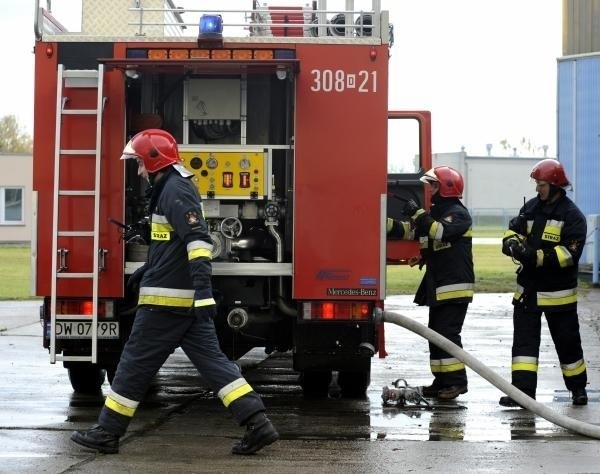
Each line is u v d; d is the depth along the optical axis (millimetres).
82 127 9555
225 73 10062
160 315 7750
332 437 8531
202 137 10531
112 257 9562
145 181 10141
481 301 23641
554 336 10516
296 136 9641
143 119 10023
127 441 8273
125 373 7785
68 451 7809
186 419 9430
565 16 31391
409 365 13648
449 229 10453
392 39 10289
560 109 29547
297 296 9664
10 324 18016
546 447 8156
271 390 11469
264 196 9875
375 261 9664
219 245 9883
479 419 9484
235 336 10398
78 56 9641
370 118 9641
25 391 11031
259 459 7605
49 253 9617
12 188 54219
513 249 10164
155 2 10891
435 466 7422
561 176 10414
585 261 28906
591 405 10438
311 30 11359
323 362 9969
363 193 9656
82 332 9602
